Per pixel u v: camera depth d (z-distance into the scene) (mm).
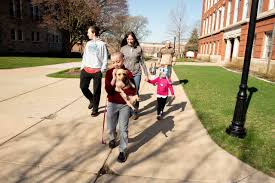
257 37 19906
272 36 16453
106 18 39250
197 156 4098
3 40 37719
